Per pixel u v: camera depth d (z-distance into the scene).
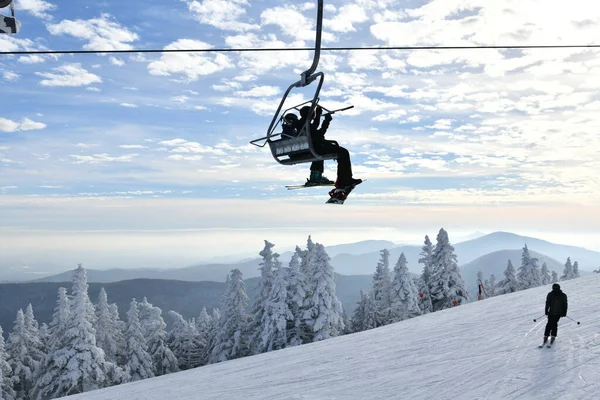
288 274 41.53
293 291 41.47
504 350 15.58
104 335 48.50
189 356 56.41
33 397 40.19
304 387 14.39
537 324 19.56
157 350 50.88
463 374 13.34
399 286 46.94
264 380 16.11
